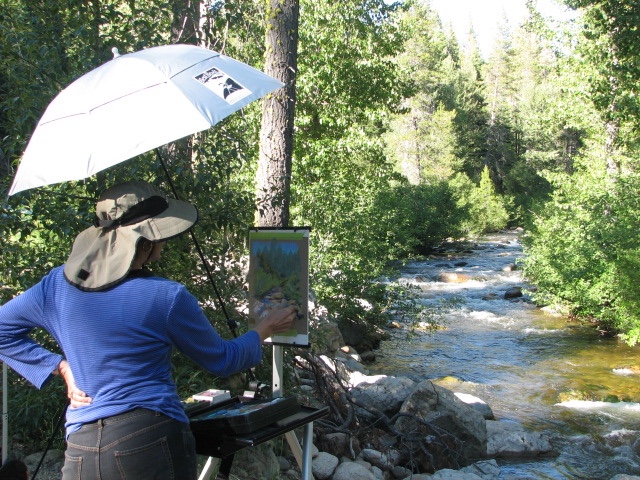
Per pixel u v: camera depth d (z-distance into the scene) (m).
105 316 2.30
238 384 5.42
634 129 16.94
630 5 14.98
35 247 4.91
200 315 2.43
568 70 18.70
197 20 5.73
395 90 18.56
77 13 5.16
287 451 5.77
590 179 16.95
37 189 4.64
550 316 17.05
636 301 13.70
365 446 6.66
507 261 28.47
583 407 9.78
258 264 3.62
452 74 67.56
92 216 4.55
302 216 12.32
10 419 4.38
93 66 4.90
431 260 29.42
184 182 5.07
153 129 2.53
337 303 12.12
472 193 42.12
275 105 8.27
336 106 16.66
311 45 16.39
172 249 5.22
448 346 13.84
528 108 61.12
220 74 2.80
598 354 13.20
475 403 9.00
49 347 4.71
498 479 6.80
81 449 2.27
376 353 13.14
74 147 2.57
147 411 2.29
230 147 5.57
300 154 15.53
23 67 4.75
